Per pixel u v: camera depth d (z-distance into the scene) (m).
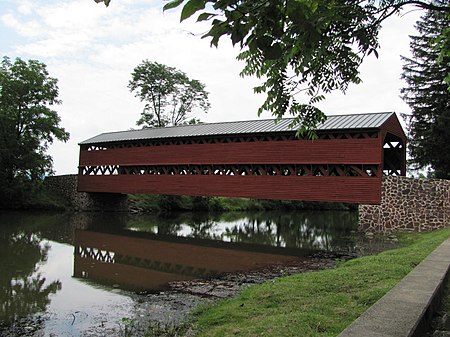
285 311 6.34
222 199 46.28
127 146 31.48
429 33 26.16
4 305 8.86
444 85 25.02
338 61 4.96
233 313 6.90
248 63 4.99
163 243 19.14
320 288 7.56
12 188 32.72
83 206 34.88
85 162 34.34
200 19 2.27
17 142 34.31
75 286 10.63
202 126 28.59
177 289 10.24
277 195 22.61
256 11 2.34
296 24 2.56
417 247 11.64
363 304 5.96
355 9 3.85
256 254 16.06
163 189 28.23
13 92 35.09
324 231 24.91
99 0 2.30
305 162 21.77
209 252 16.67
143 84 47.34
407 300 4.32
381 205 20.00
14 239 18.94
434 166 25.89
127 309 8.48
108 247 17.56
